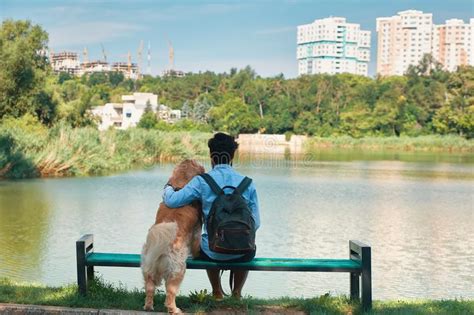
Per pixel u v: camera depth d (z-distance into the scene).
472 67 114.81
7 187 29.23
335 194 28.98
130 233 17.11
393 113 108.00
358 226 19.47
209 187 6.44
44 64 53.50
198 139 58.09
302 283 11.81
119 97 139.12
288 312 6.57
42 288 7.33
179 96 151.75
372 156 69.50
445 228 19.31
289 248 15.66
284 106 119.38
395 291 11.62
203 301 6.66
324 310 6.59
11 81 48.91
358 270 6.52
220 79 153.62
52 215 20.39
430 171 45.47
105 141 44.34
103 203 23.77
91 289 6.87
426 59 147.62
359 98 122.38
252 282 11.85
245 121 116.06
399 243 16.64
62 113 53.91
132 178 35.00
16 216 20.05
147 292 6.17
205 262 6.44
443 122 103.62
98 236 16.56
